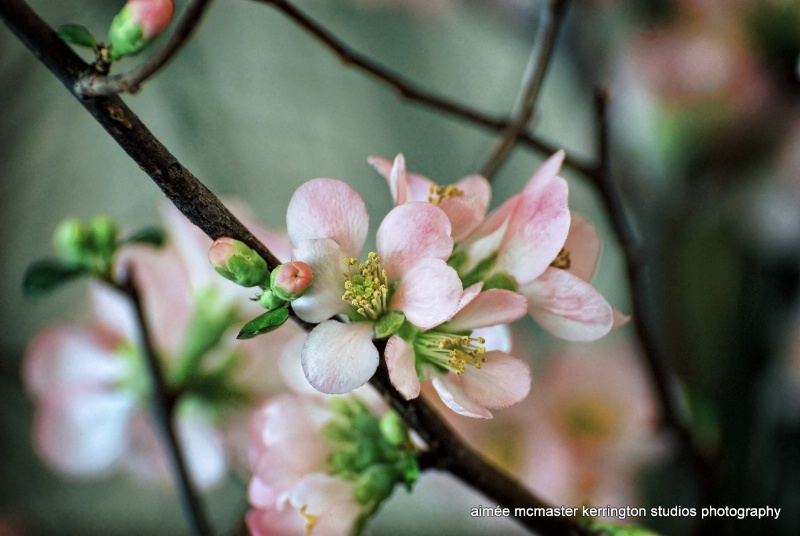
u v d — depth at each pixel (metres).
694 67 0.76
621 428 0.73
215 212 0.49
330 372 0.50
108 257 0.59
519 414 0.74
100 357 0.64
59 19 1.00
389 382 0.51
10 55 1.02
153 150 0.48
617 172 0.79
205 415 0.64
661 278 0.75
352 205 0.51
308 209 0.51
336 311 0.51
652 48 0.78
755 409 0.73
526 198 0.52
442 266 0.50
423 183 0.53
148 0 0.49
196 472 0.64
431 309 0.50
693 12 0.77
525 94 0.61
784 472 0.71
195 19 0.49
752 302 0.76
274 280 0.49
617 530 0.54
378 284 0.50
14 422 1.01
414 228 0.50
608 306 0.52
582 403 0.74
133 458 0.65
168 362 0.63
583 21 0.81
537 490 0.71
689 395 0.67
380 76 0.60
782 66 0.75
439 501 0.85
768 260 0.77
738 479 0.71
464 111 0.61
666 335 0.74
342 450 0.55
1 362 0.95
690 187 0.77
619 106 0.80
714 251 0.77
